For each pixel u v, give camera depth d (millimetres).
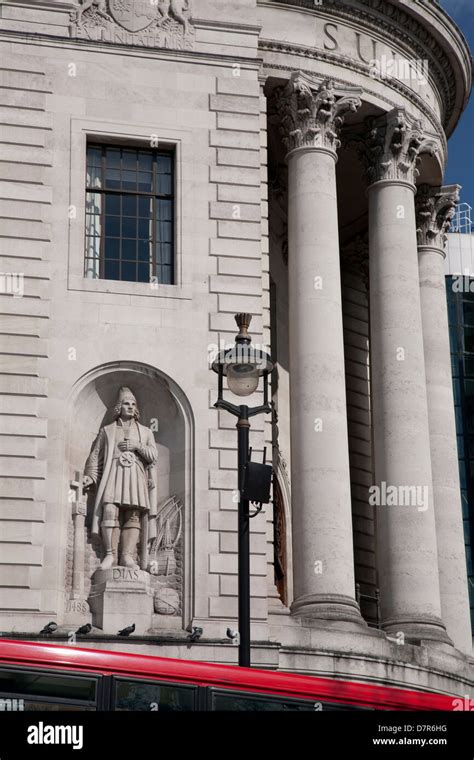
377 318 50312
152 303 43656
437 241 56812
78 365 42594
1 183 43625
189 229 44656
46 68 44875
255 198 45406
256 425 43375
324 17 50094
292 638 42469
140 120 45219
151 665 25797
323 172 48594
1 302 42625
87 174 44938
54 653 25281
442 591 52062
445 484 53531
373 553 55344
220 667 26359
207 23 46562
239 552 31188
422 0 51188
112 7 45938
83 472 42344
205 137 45562
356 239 57812
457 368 72938
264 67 48750
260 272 44781
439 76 54469
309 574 44500
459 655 47469
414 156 51719
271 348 52906
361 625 43938
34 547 40656
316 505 45062
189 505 42094
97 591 40906
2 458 41219
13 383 41969
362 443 56719
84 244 43906
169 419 43375
